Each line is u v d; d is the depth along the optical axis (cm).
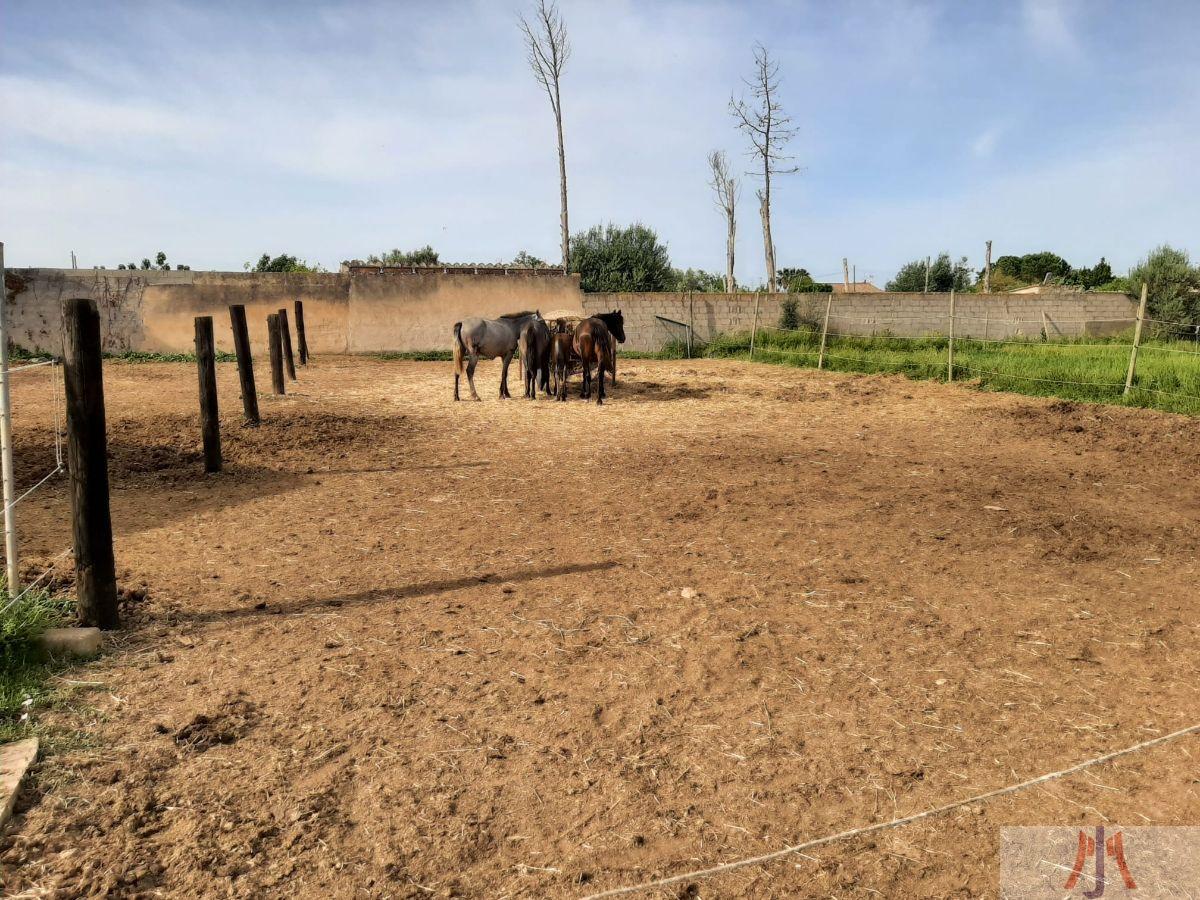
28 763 308
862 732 360
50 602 451
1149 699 389
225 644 435
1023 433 1110
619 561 587
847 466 909
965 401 1410
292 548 612
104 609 438
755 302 2572
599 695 391
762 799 313
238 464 904
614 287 3544
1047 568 574
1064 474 868
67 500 721
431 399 1418
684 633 461
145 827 285
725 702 386
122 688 382
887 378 1753
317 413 1229
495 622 474
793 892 265
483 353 1405
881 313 2755
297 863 271
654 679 407
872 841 290
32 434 995
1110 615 489
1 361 423
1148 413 1223
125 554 587
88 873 260
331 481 836
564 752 342
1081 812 305
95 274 2172
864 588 532
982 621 480
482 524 684
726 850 285
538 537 647
